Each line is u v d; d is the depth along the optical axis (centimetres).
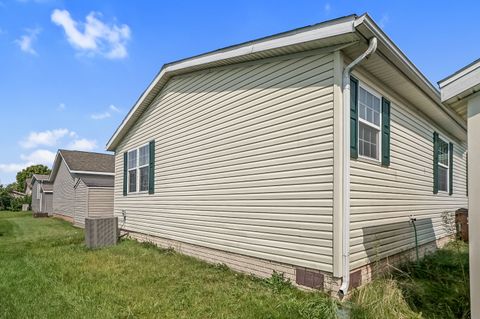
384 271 511
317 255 437
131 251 778
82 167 1975
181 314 383
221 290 464
